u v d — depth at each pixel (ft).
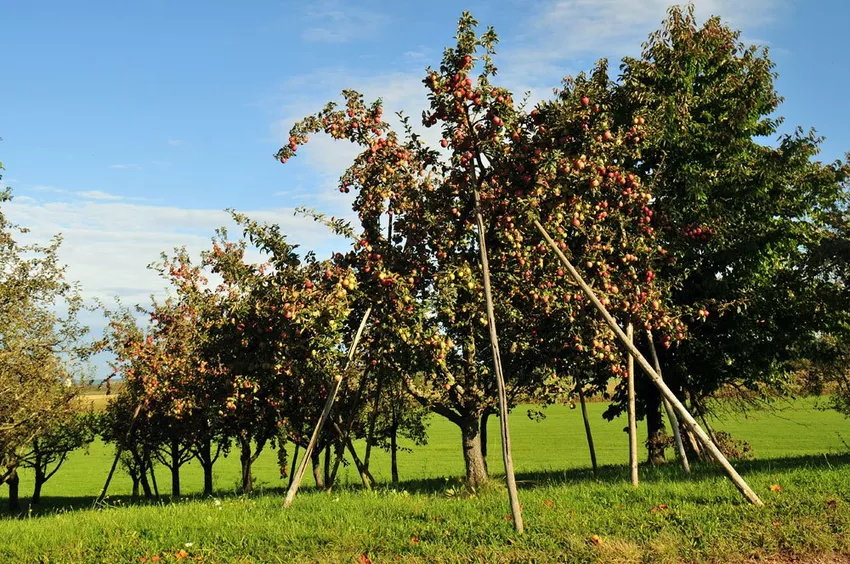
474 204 33.42
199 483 123.75
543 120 34.19
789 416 197.47
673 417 46.11
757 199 60.03
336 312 36.60
